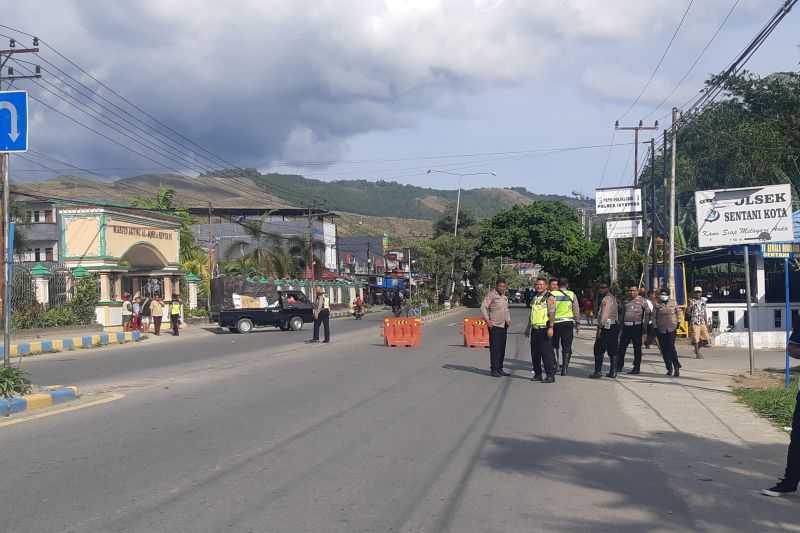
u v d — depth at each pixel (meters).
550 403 12.24
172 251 39.03
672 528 6.02
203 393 13.25
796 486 6.98
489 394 13.21
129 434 9.49
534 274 134.75
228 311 35.25
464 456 8.37
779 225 14.82
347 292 75.81
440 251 67.19
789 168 35.25
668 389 13.94
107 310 32.47
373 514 6.27
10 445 8.85
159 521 6.05
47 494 6.80
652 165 31.12
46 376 16.61
